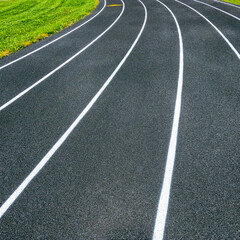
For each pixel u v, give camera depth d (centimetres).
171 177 314
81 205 285
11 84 644
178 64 682
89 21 1382
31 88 612
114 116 463
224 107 459
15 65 784
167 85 567
